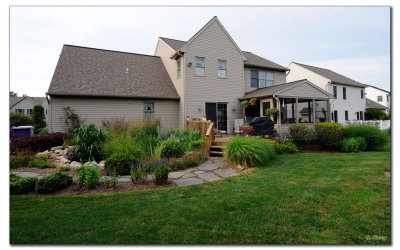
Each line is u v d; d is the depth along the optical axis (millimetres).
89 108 10836
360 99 24344
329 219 2889
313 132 9539
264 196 3678
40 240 2504
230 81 13477
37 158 6652
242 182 4527
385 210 3119
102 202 3549
